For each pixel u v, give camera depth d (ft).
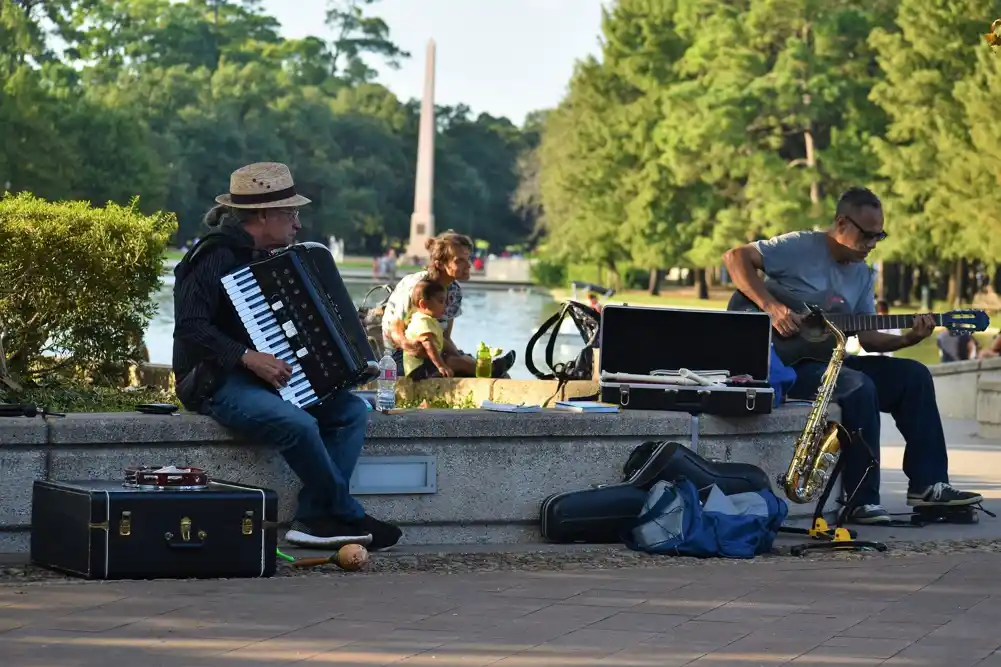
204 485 35.70
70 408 48.62
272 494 35.60
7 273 51.11
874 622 31.19
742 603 32.94
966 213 244.22
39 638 28.60
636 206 336.29
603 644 29.01
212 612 31.07
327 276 38.96
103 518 34.35
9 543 38.09
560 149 419.95
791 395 47.91
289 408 37.83
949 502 46.39
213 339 37.78
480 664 27.37
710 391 44.09
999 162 234.17
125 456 38.75
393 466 41.39
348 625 30.17
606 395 44.24
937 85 258.78
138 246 52.75
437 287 60.29
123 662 26.99
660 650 28.60
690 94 306.96
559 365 58.80
